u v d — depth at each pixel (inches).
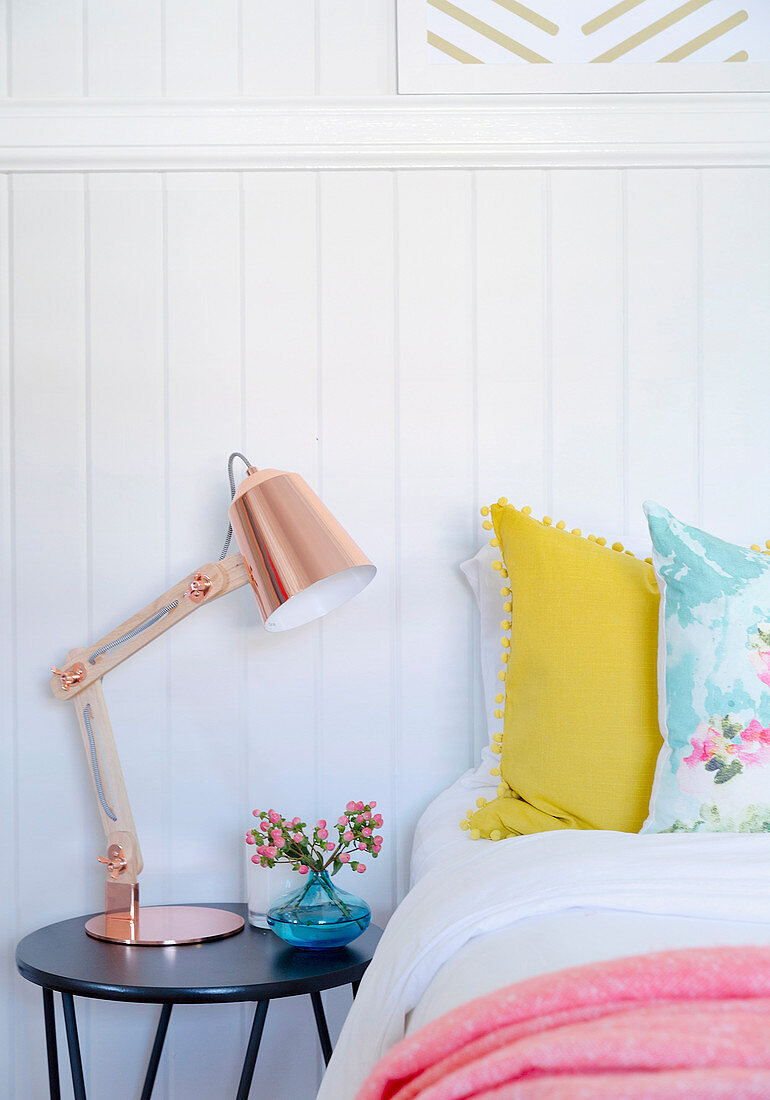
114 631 65.9
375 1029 40.8
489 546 70.0
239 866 71.0
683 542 53.3
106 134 71.9
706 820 48.9
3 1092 69.5
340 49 72.8
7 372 72.4
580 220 73.1
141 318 72.6
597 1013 27.4
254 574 59.0
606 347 73.0
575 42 72.8
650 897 38.4
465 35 72.7
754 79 72.6
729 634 51.1
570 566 58.3
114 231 72.6
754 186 73.4
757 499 72.9
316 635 71.7
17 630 71.6
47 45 72.5
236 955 57.1
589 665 55.9
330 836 71.2
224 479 72.2
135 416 72.3
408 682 71.8
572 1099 22.9
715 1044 24.1
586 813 54.3
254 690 71.5
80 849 70.9
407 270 72.8
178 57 72.6
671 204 73.3
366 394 72.5
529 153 72.5
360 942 60.3
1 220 72.6
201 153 72.0
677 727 51.0
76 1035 57.6
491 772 63.1
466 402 72.6
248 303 72.6
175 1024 69.5
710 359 73.2
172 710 71.3
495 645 68.6
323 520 59.2
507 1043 27.4
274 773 71.4
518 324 72.8
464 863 47.7
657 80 72.6
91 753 66.2
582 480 72.7
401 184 72.8
